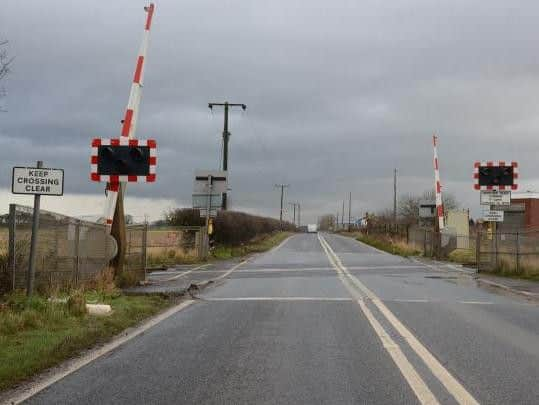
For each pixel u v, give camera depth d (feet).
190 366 28.89
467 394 24.14
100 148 60.59
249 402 23.18
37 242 49.01
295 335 36.63
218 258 124.06
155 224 154.20
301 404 22.88
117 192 63.00
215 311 46.91
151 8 69.97
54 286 48.80
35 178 42.91
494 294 60.13
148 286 64.54
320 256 133.08
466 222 148.15
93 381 26.25
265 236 256.32
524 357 30.83
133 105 67.56
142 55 68.90
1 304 39.88
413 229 175.63
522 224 203.21
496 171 92.02
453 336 36.45
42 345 31.76
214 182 119.96
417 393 24.26
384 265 103.19
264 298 55.26
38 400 23.56
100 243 63.10
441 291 62.13
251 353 31.65
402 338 35.63
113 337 36.22
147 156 60.80
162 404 23.03
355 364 29.17
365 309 47.78
